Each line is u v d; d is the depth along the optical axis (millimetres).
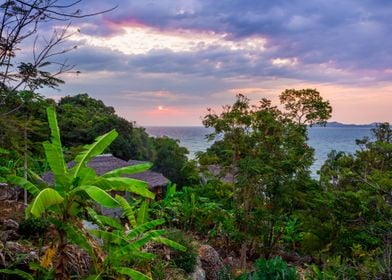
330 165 27000
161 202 21594
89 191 6121
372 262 12562
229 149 21625
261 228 19766
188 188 26391
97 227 10203
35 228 9141
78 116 40406
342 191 21094
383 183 17578
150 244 12023
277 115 22141
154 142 55312
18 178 6621
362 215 18297
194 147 173375
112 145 40625
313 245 20109
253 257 22594
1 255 7594
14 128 9047
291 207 21578
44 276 6992
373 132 40031
